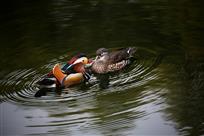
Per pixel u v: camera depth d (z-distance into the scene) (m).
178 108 11.77
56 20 17.73
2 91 13.07
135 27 16.67
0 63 14.84
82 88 13.20
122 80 13.49
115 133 11.00
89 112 11.83
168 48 15.04
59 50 15.49
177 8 17.91
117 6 18.56
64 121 11.51
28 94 12.86
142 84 13.04
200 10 17.52
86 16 17.86
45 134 11.06
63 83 13.22
